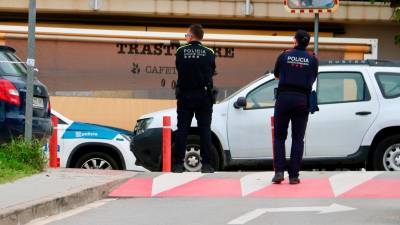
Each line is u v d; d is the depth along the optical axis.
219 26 52.03
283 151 25.22
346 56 40.62
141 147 31.17
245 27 52.16
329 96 30.62
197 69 27.05
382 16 51.12
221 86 40.12
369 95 30.52
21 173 25.73
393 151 30.33
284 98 24.44
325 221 19.55
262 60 40.28
